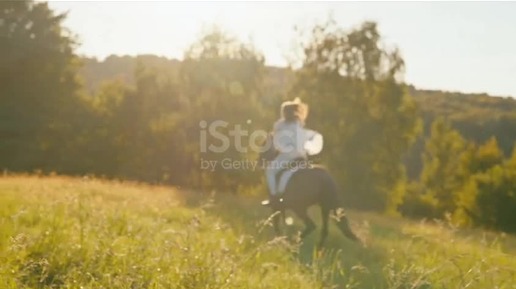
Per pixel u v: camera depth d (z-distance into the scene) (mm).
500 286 10523
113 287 7906
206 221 15062
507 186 49625
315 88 46906
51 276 8289
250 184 45969
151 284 8016
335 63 46812
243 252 11500
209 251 9320
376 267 12266
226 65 46750
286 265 10766
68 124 55375
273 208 15398
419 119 47781
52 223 10883
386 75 46906
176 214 17172
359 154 46688
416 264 12023
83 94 58125
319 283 9742
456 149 64375
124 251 9023
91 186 21797
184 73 47250
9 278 7715
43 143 55062
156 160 52344
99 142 54531
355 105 46781
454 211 55312
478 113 115938
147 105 53969
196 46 47281
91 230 10195
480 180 50500
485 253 14688
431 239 14984
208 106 46875
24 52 55812
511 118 112062
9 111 54844
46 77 56281
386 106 46906
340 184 46719
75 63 57844
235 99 46656
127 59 80125
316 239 16156
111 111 54812
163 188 29625
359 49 46750
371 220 25578
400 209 55719
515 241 23719
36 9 56594
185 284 8172
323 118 46750
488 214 49875
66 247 9000
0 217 11570
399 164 47281
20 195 15906
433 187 63625
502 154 58188
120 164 54281
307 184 14977
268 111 47031
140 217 15469
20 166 53688
